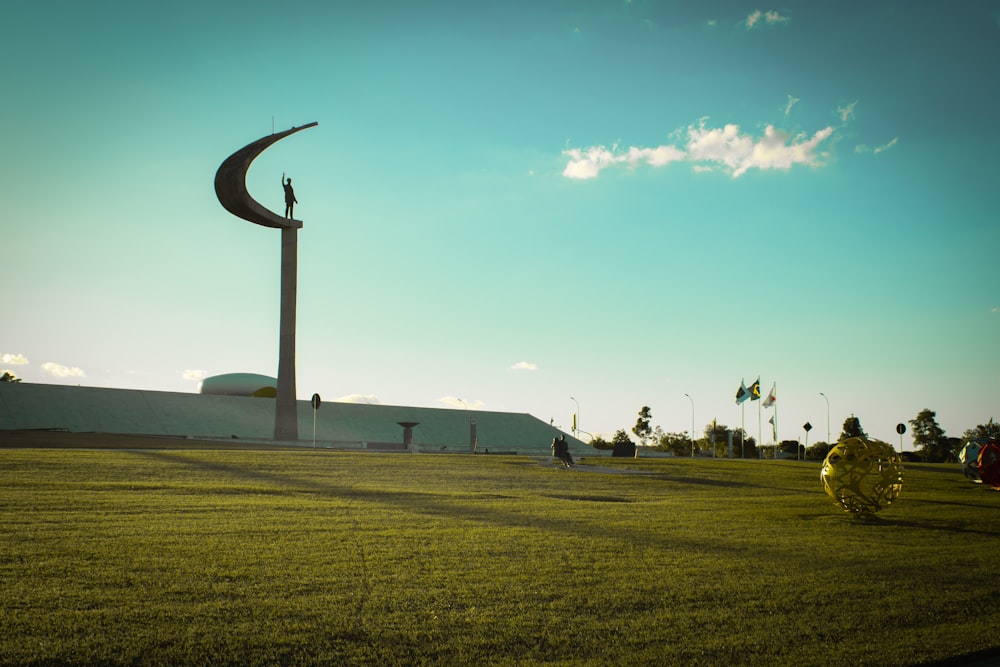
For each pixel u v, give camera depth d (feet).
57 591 36.01
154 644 29.19
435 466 129.80
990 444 120.26
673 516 72.64
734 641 31.96
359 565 44.06
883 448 75.36
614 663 28.96
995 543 60.85
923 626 35.09
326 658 28.53
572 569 44.75
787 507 84.07
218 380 348.59
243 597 36.22
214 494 78.84
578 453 325.21
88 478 89.66
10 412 233.55
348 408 328.70
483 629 32.50
